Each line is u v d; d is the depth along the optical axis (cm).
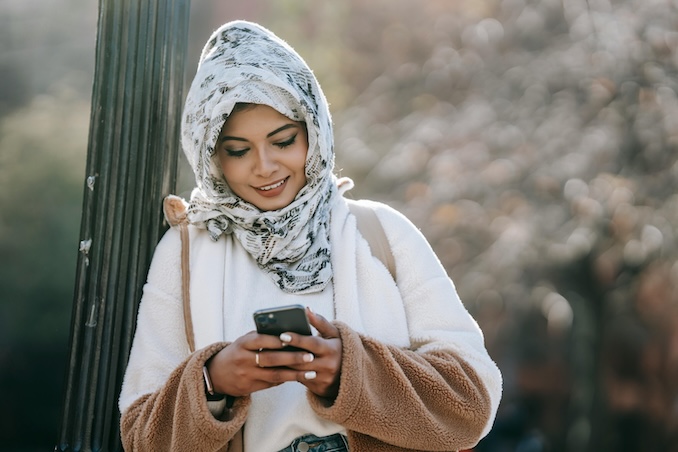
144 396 268
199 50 1524
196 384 246
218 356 248
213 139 264
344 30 1420
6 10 1759
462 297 1241
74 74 1767
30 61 1755
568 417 1411
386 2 1409
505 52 1271
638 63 1158
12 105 1736
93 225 297
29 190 1661
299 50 1395
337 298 277
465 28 1338
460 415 263
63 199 1672
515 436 1308
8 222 1653
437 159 1228
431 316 280
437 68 1296
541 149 1199
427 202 1216
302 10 1431
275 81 263
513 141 1210
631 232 1166
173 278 280
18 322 1688
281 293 275
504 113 1234
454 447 262
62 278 1670
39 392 1794
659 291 1288
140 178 297
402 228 288
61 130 1695
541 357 1395
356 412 250
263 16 1477
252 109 265
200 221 279
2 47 1747
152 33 299
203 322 273
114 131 297
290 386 269
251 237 274
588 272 1298
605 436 1369
